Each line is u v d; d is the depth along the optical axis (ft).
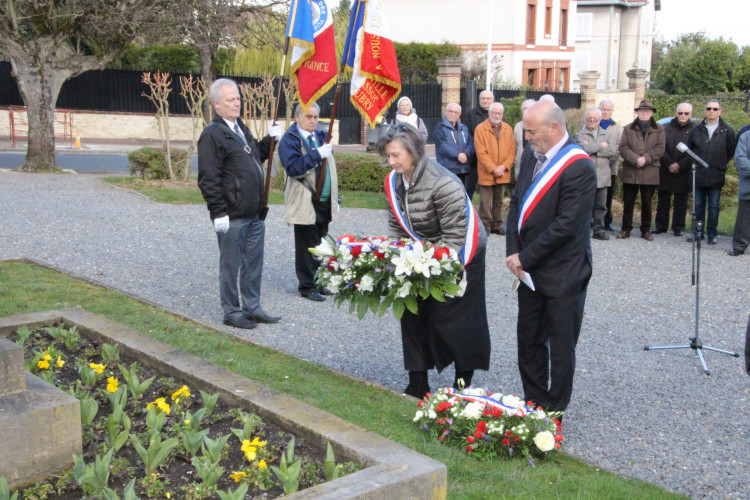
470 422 13.12
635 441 14.90
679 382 18.31
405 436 13.09
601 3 149.18
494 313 23.61
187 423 11.23
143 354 14.34
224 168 19.53
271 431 11.48
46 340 15.57
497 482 11.78
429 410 13.28
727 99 103.30
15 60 52.42
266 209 20.75
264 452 10.55
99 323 16.17
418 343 15.75
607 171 34.91
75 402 10.28
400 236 15.39
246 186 19.67
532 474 12.25
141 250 29.53
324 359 18.76
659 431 15.42
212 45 61.41
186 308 22.35
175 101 91.86
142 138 90.38
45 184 45.60
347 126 99.35
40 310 19.67
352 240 14.56
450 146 34.42
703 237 36.65
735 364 19.70
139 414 12.13
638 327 22.77
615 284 27.86
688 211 41.19
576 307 14.08
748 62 141.28
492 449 12.91
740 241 32.91
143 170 48.70
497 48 124.57
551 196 13.84
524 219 14.21
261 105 52.54
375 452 10.27
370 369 18.24
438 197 14.53
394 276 13.87
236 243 20.08
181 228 34.12
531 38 127.95
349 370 18.10
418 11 129.80
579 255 13.96
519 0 122.31
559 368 14.32
